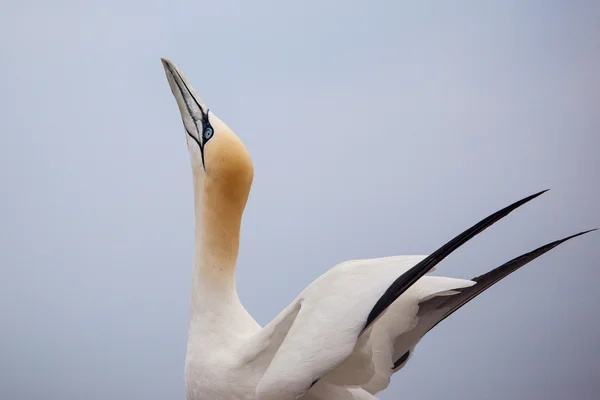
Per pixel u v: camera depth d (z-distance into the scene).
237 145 11.91
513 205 9.85
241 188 11.89
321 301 10.10
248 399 11.05
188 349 11.84
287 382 9.98
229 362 11.20
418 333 11.69
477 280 11.48
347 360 10.77
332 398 11.10
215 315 11.73
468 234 9.75
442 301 11.52
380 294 9.81
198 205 12.26
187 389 11.79
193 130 12.35
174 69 12.62
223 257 11.93
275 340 10.75
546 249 11.43
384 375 11.57
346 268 10.23
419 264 9.75
